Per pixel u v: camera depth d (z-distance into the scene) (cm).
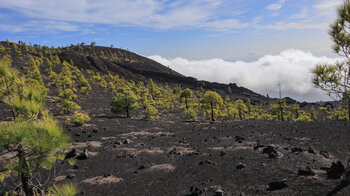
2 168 356
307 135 1723
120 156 1449
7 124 358
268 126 2553
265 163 1011
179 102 8394
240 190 770
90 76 10500
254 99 14988
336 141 1385
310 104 11906
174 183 942
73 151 1473
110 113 4581
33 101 404
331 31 610
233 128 2617
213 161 1177
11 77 418
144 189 912
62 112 3478
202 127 2923
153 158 1386
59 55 14362
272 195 687
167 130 2748
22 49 11869
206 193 781
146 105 4847
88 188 953
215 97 4259
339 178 719
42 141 346
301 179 767
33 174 414
